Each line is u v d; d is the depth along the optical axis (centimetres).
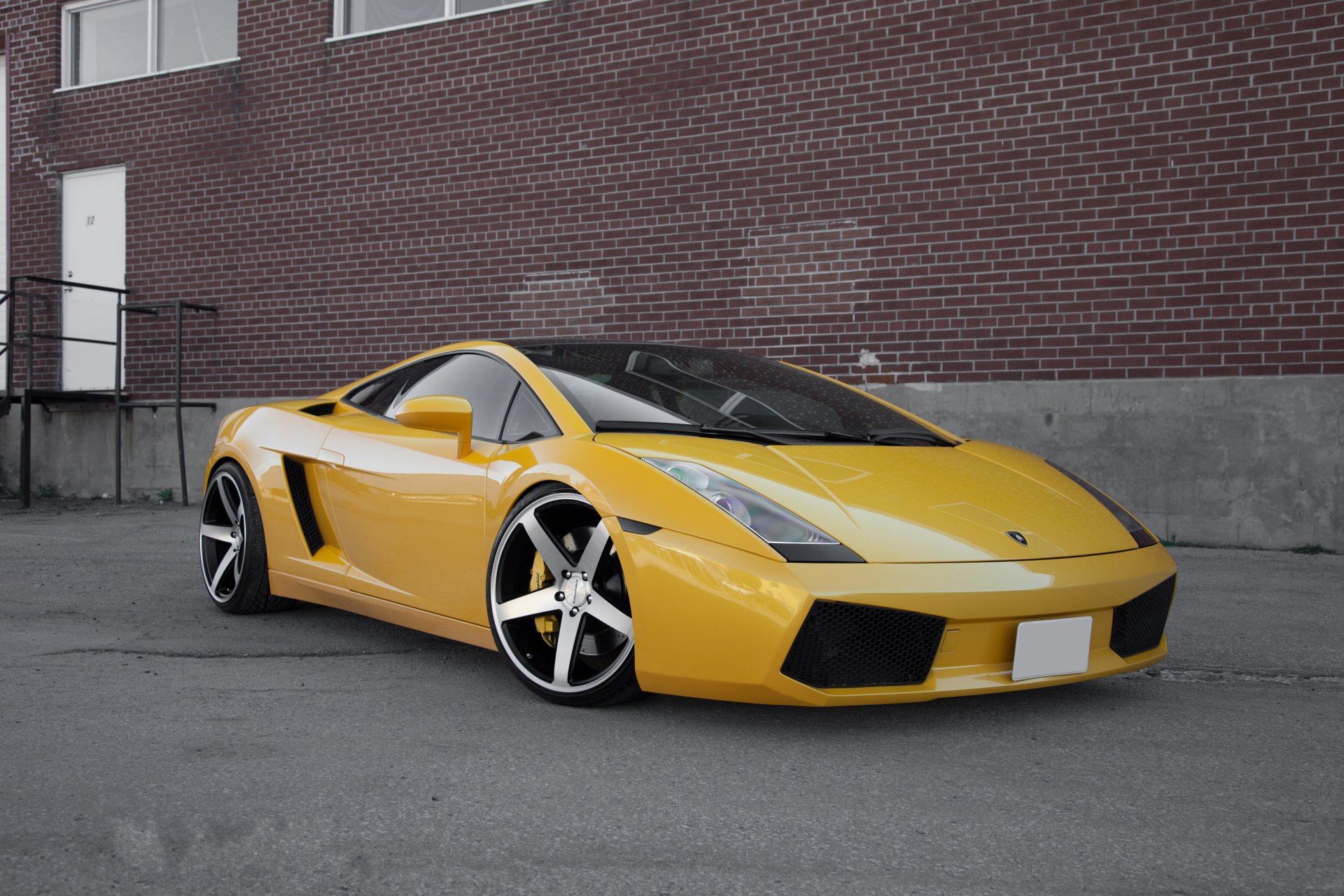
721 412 312
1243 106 579
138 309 869
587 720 259
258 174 867
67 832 188
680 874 172
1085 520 277
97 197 941
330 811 198
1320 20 564
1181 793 211
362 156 827
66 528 682
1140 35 600
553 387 308
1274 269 572
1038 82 623
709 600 238
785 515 244
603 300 743
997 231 632
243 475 393
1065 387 611
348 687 290
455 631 307
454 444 317
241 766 224
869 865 176
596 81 745
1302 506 561
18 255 973
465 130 789
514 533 282
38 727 251
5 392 841
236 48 900
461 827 192
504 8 775
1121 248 604
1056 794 211
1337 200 561
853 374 667
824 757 232
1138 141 600
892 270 658
